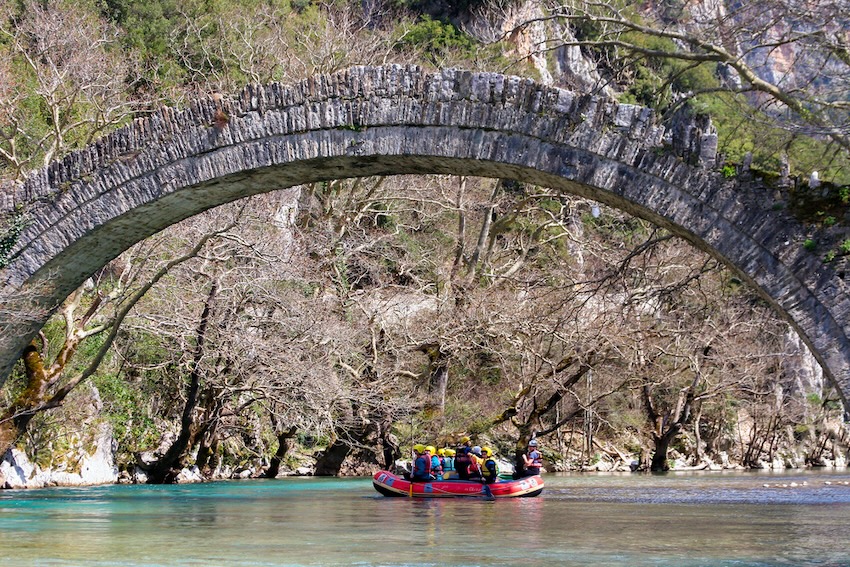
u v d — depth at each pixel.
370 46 47.66
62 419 34.41
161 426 39.72
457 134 21.55
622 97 46.31
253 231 35.69
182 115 23.39
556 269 43.12
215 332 34.09
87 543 18.70
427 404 41.03
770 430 57.91
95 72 44.59
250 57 48.81
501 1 45.66
